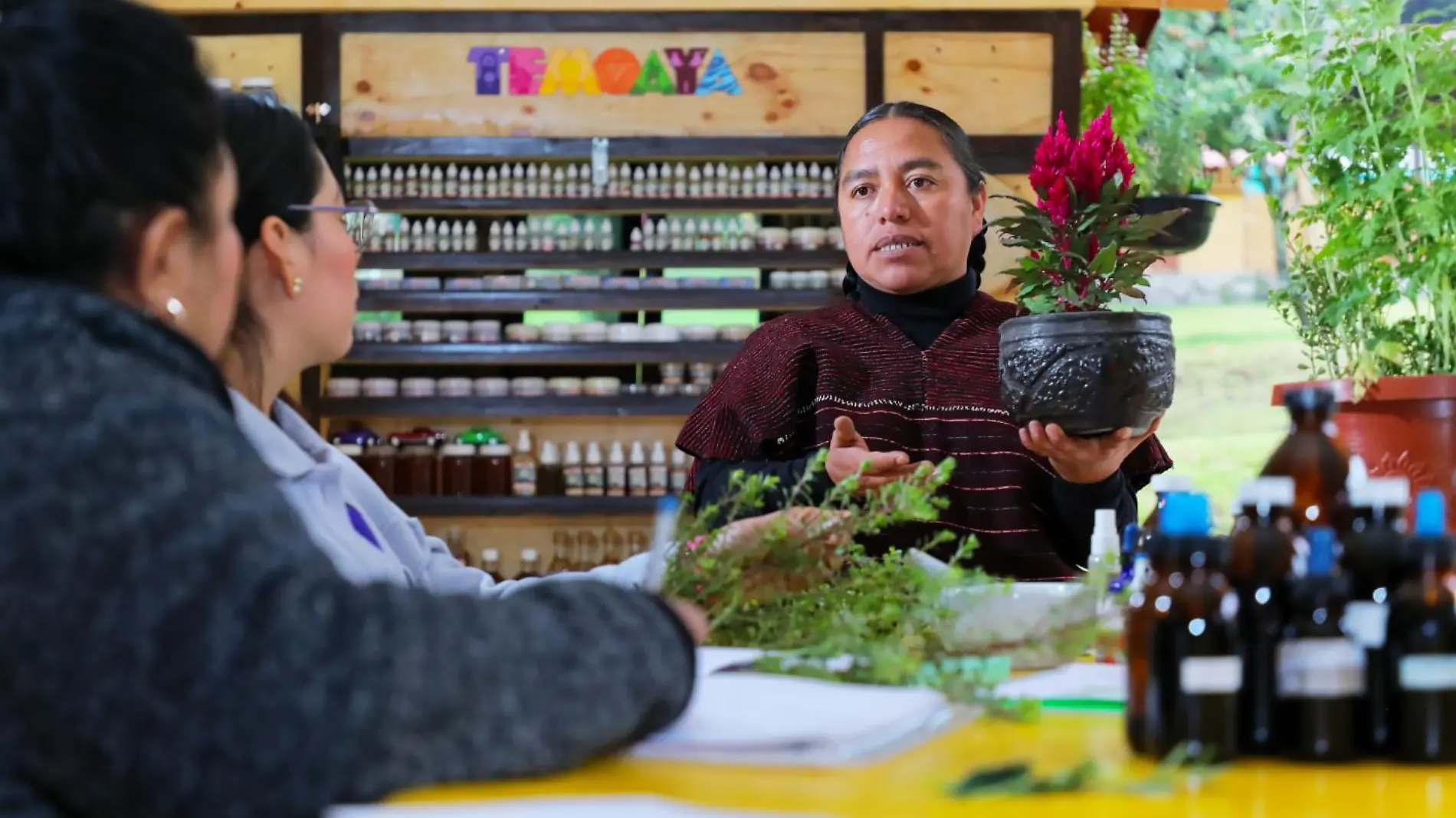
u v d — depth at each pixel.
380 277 5.04
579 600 0.97
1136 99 5.03
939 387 2.54
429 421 5.16
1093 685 1.29
